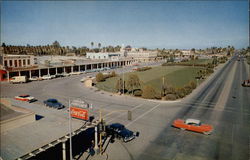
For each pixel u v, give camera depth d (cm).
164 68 11862
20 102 3097
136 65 14362
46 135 1914
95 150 2264
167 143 2442
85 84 6538
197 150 2261
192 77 8350
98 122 2292
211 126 2812
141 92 5053
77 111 2392
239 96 5016
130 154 2203
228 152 2209
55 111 2688
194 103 4362
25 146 1702
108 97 4919
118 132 2592
